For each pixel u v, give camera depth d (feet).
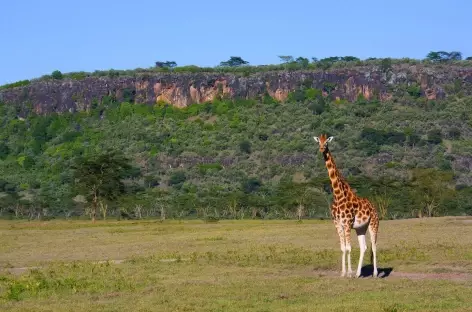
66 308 48.26
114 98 441.27
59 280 61.46
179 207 258.98
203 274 64.18
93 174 219.41
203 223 187.01
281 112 414.00
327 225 146.00
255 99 439.22
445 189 224.12
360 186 226.38
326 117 397.19
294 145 353.51
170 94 444.14
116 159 224.74
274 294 51.57
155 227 157.79
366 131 355.56
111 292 55.47
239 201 253.03
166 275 64.39
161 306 47.78
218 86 447.01
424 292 50.98
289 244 92.99
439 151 335.88
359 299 49.16
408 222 138.10
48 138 410.52
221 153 357.20
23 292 56.85
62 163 354.54
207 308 46.80
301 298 50.19
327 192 247.50
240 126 394.52
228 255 79.25
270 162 338.75
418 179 224.53
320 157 333.62
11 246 107.65
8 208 274.98
